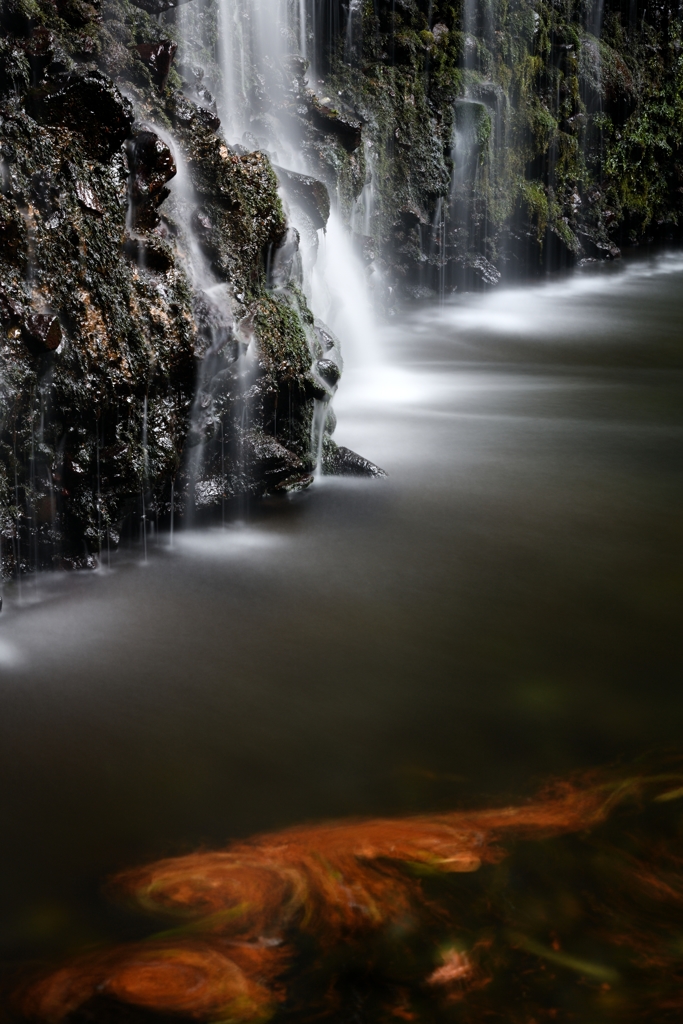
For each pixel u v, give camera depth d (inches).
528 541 267.9
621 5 805.2
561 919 142.7
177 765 174.6
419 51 585.0
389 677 202.5
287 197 350.9
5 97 234.2
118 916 142.3
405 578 245.1
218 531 271.4
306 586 239.9
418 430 361.7
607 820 162.6
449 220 628.1
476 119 626.8
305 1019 127.0
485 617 227.1
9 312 220.2
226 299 277.3
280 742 181.5
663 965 135.2
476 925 141.5
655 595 239.3
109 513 249.8
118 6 368.8
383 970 134.0
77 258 238.4
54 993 129.9
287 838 157.8
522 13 677.9
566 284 689.6
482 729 186.9
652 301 636.1
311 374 303.0
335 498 294.8
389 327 537.3
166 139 277.1
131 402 247.0
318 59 542.0
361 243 492.7
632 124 805.2
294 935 139.5
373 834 159.0
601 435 362.0
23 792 166.4
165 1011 127.4
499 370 458.6
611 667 208.2
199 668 203.6
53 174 235.9
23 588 233.8
